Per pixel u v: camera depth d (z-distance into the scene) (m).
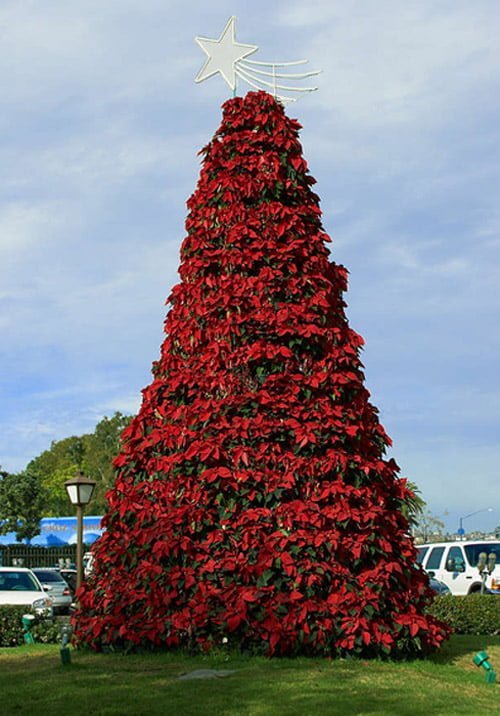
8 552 37.84
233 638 9.64
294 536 9.61
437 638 9.93
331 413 10.16
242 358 10.46
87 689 8.10
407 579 10.04
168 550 9.77
